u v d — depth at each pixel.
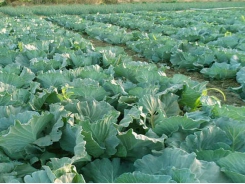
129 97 4.16
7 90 4.39
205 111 3.78
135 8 30.97
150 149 3.09
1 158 2.97
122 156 3.08
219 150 2.62
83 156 2.66
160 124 3.29
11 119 3.28
